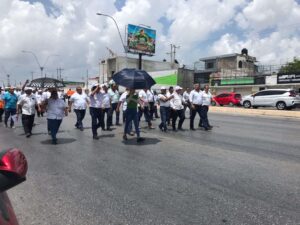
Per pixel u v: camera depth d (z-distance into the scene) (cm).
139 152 812
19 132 1211
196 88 1274
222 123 1669
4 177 141
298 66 5559
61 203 454
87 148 867
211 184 542
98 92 1036
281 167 662
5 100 1370
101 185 536
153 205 446
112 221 393
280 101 2978
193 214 414
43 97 1590
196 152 816
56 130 940
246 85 4488
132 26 5400
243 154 796
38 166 664
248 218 402
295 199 472
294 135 1184
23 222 391
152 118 1678
